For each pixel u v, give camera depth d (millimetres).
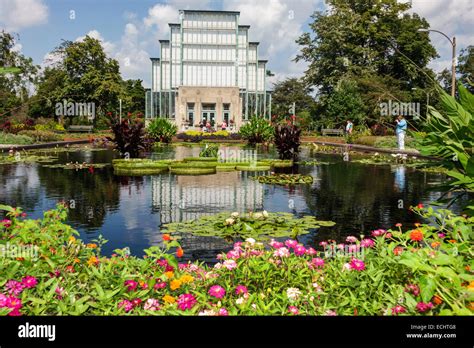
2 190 7867
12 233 3023
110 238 4492
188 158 13141
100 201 6770
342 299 2293
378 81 33156
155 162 12469
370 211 6035
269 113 48969
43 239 2969
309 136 36844
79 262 2916
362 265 2371
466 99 3422
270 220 5301
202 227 4953
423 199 7070
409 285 2219
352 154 18984
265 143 25281
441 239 2865
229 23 47375
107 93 41281
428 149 3572
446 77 29547
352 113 32875
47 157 15828
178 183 9000
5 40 28000
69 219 5430
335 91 35562
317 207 6348
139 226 5051
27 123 28875
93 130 37156
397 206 6434
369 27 38250
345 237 4574
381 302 2178
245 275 2539
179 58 47500
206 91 46844
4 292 2312
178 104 47250
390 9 39594
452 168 3535
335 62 39312
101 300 2160
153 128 28156
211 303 2328
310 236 4602
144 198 7078
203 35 47375
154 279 2377
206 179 9727
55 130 33688
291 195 7504
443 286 2014
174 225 5059
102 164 13141
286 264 2703
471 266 2275
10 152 15781
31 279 2293
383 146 21812
